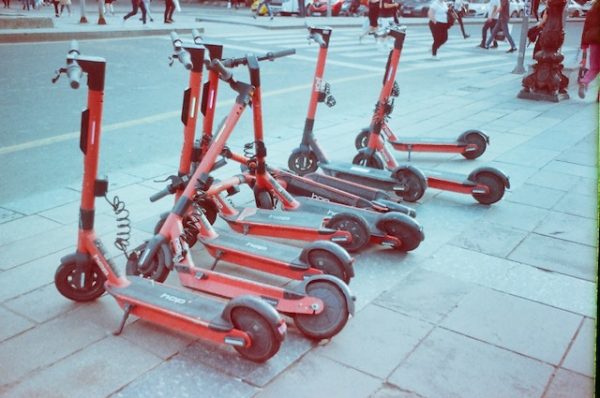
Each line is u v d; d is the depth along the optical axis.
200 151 4.11
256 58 4.14
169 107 8.81
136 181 5.62
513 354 3.05
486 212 4.99
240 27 21.17
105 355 2.96
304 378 2.82
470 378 2.86
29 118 7.80
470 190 5.11
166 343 3.06
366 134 6.55
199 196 3.72
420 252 4.20
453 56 16.55
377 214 4.39
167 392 2.71
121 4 29.98
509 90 11.09
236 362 2.92
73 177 5.72
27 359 2.91
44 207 4.88
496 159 6.54
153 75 11.17
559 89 10.34
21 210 4.81
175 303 3.06
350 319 3.32
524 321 3.36
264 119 8.42
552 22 9.73
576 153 6.79
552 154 6.75
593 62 9.97
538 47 12.91
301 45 16.56
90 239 3.25
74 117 7.95
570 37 23.50
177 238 3.53
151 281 3.31
